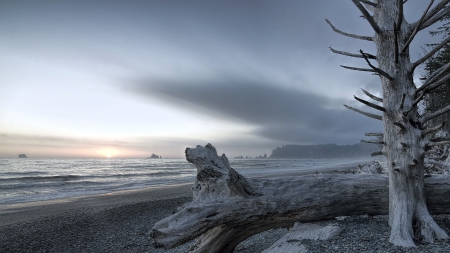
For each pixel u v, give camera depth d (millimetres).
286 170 44438
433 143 3678
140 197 16922
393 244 3447
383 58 4105
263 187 4602
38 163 77000
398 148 3867
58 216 11273
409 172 3791
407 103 3840
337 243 3732
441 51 16953
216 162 4602
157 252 6211
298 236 4230
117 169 53375
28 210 13180
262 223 4426
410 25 4164
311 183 4727
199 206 4086
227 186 4316
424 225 3609
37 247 7281
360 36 4504
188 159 4617
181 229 3734
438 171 9562
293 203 4426
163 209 12156
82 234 8383
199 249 4387
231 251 4676
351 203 4617
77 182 27438
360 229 4258
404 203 3793
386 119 4035
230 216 4148
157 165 71812
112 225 9445
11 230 9070
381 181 4668
